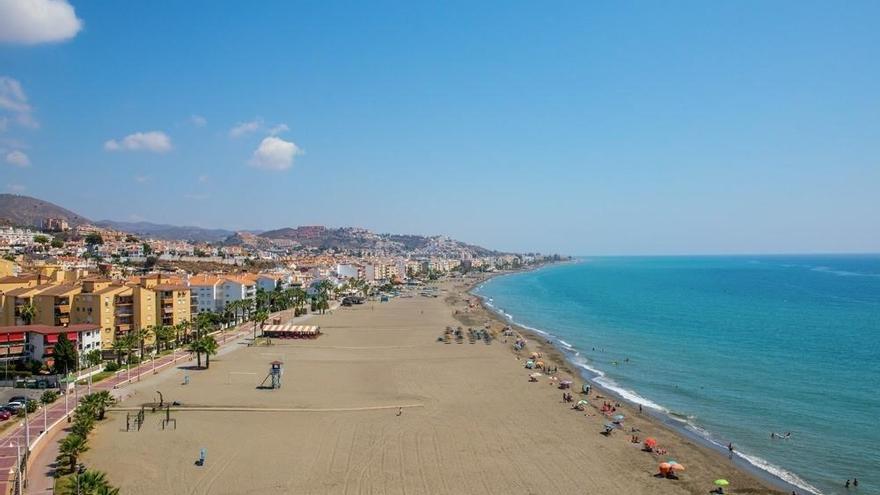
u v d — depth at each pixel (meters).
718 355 148.25
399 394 105.25
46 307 132.88
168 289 155.12
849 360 140.00
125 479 65.62
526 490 64.50
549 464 72.31
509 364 134.88
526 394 106.25
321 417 90.44
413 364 134.25
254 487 64.06
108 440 78.44
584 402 97.44
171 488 63.50
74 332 121.50
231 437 80.50
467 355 146.62
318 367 130.00
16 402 89.38
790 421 91.94
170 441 78.44
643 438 83.12
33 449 70.62
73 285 141.88
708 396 107.25
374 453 74.94
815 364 135.38
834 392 109.12
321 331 191.38
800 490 66.62
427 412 93.69
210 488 63.66
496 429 85.50
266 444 77.88
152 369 124.31
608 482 67.31
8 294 133.00
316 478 66.69
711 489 66.06
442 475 68.12
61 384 102.38
